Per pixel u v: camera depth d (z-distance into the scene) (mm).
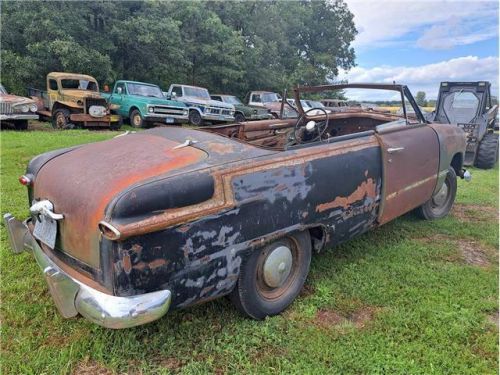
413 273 3404
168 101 14117
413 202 4000
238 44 23828
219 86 24812
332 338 2525
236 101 17969
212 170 2330
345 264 3535
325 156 2924
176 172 2268
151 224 2020
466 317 2785
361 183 3193
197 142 2748
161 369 2229
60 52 15469
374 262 3600
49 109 13875
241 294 2555
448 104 9703
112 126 13680
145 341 2455
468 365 2355
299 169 2705
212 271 2311
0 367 2225
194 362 2283
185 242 2168
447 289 3156
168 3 20844
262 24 27797
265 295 2748
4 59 15125
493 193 6262
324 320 2742
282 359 2336
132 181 2195
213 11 25125
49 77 13555
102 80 17578
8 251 3520
